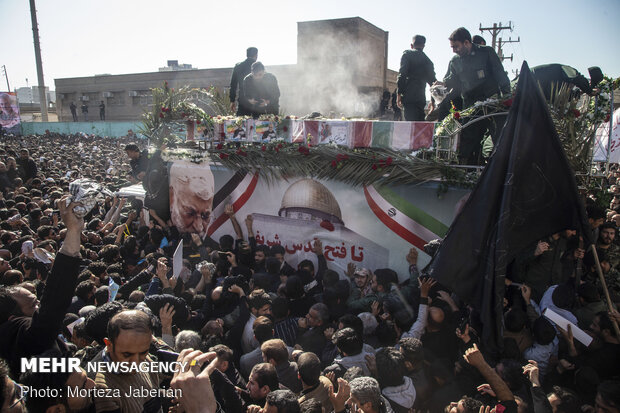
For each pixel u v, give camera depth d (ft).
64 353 7.76
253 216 20.48
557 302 12.62
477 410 8.91
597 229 16.06
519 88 11.32
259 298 13.83
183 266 18.40
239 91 23.59
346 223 17.83
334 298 14.87
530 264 14.32
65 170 55.16
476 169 15.96
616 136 21.79
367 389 8.91
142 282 16.38
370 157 16.58
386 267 17.12
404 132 16.15
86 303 14.83
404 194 16.48
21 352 7.49
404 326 13.58
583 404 10.44
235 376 11.47
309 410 9.02
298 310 15.01
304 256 19.08
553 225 11.55
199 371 6.72
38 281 15.47
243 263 18.89
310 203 18.54
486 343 10.85
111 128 111.55
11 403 5.75
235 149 20.27
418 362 11.00
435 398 10.75
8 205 28.43
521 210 11.33
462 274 11.37
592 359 11.28
